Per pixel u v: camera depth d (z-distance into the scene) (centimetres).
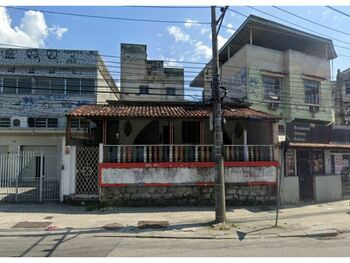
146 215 1227
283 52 2211
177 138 1825
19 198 1482
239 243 845
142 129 1825
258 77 2095
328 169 1747
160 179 1423
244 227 1035
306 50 2478
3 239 882
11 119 2391
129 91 2916
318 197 1625
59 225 1053
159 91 2947
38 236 921
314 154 1719
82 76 2458
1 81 2402
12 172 1527
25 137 2372
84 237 908
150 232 968
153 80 2956
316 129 1712
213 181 1441
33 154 1541
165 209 1351
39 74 2430
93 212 1273
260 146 1523
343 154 1825
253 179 1473
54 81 2442
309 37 2264
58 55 2452
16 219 1135
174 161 1450
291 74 2153
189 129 1842
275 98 2133
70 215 1211
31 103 2417
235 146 1506
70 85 2453
